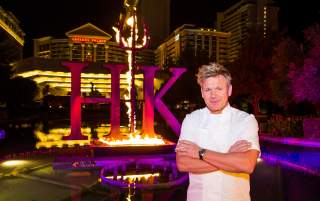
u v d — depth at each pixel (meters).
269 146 15.70
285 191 7.42
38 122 36.62
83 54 156.62
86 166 10.17
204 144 2.62
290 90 22.05
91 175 9.13
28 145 16.36
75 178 8.75
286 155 12.42
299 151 13.75
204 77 2.59
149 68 14.16
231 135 2.57
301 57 22.23
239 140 2.53
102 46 158.62
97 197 7.02
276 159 11.59
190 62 48.34
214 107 2.59
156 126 29.89
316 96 17.34
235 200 2.52
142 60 156.12
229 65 36.66
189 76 46.19
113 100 13.84
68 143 17.09
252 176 8.95
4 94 37.22
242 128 2.55
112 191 7.43
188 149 2.54
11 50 34.25
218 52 144.62
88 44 156.62
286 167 10.17
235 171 2.44
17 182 8.37
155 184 7.73
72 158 11.27
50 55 186.00
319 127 17.33
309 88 17.27
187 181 8.35
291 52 22.52
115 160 11.07
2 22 98.62
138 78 42.72
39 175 9.11
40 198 6.94
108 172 9.49
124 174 9.30
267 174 9.18
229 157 2.43
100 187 7.78
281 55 22.83
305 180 8.41
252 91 34.84
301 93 17.73
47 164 10.64
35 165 10.47
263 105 42.50
